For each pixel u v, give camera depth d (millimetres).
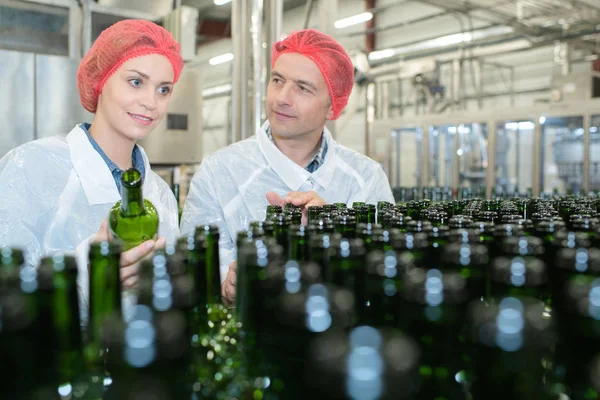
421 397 738
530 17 8156
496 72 11391
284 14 10930
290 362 708
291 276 688
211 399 790
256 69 4270
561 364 730
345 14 11000
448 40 9289
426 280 626
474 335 537
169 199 1802
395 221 1326
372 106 9156
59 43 4102
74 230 1559
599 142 6961
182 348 475
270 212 1543
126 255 1025
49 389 695
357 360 385
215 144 15703
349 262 926
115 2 4566
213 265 1252
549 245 1031
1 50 3752
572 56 10297
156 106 1579
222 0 8180
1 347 596
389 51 10039
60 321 751
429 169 8336
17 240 1451
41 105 3941
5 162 1524
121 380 460
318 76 1910
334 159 2162
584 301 593
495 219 1836
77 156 1566
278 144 2088
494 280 745
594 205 2500
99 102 1619
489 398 609
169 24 4715
